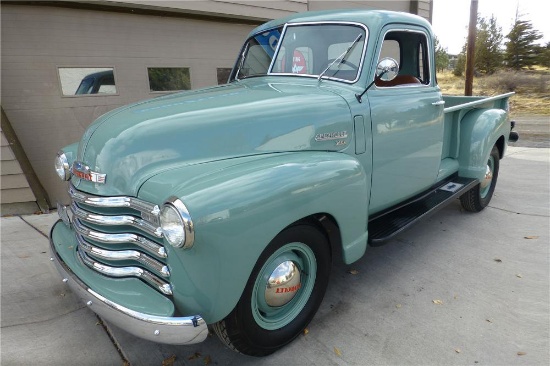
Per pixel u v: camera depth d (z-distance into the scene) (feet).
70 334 8.21
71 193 7.43
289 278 7.29
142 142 6.77
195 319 5.76
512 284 9.93
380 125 9.39
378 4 28.37
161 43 19.71
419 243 12.46
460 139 13.83
